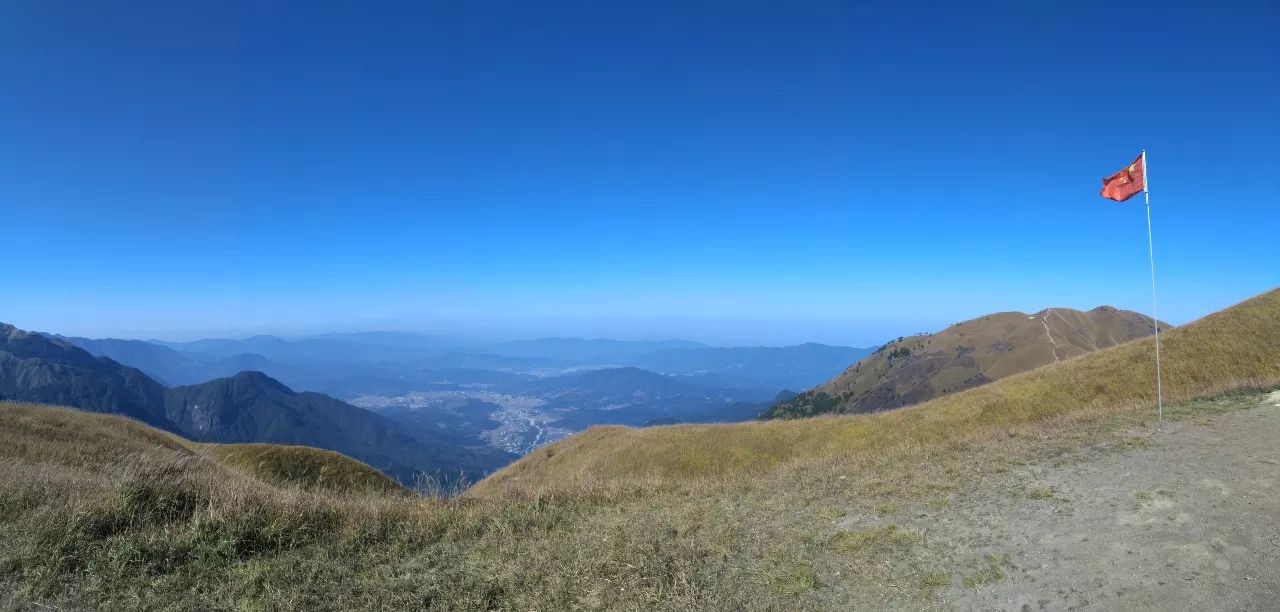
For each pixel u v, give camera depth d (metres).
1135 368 29.09
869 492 10.54
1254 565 6.45
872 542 8.10
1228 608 5.75
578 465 35.91
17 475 10.21
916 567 7.25
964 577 6.91
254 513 8.60
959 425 30.11
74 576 6.82
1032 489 9.66
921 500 9.77
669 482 13.94
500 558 7.96
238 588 6.86
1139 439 12.02
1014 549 7.49
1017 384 32.59
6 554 7.07
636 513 10.27
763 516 9.58
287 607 6.50
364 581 7.21
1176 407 15.02
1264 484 8.66
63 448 19.12
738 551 8.06
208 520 8.16
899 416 33.44
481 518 9.95
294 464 25.95
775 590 6.86
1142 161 13.85
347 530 8.83
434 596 6.93
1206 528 7.43
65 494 8.97
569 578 7.23
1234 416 13.09
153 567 7.16
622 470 33.47
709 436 35.69
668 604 6.49
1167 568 6.60
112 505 8.30
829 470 13.10
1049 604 6.19
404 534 8.92
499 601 6.82
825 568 7.43
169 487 8.96
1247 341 27.48
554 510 10.60
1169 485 9.05
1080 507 8.63
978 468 11.25
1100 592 6.29
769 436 34.34
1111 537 7.50
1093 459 10.98
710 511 10.08
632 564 7.43
